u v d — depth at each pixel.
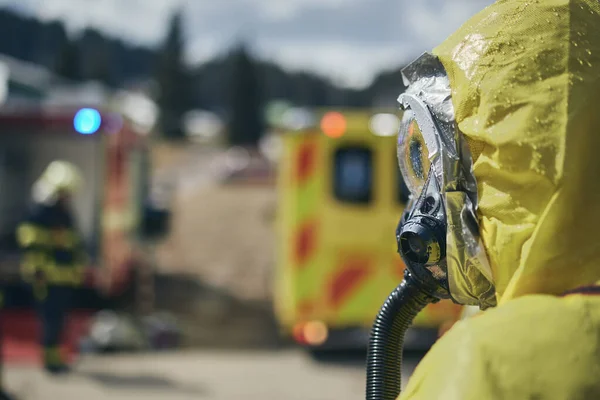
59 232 8.62
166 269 21.25
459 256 1.23
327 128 9.23
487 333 1.04
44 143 13.55
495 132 1.17
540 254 1.12
